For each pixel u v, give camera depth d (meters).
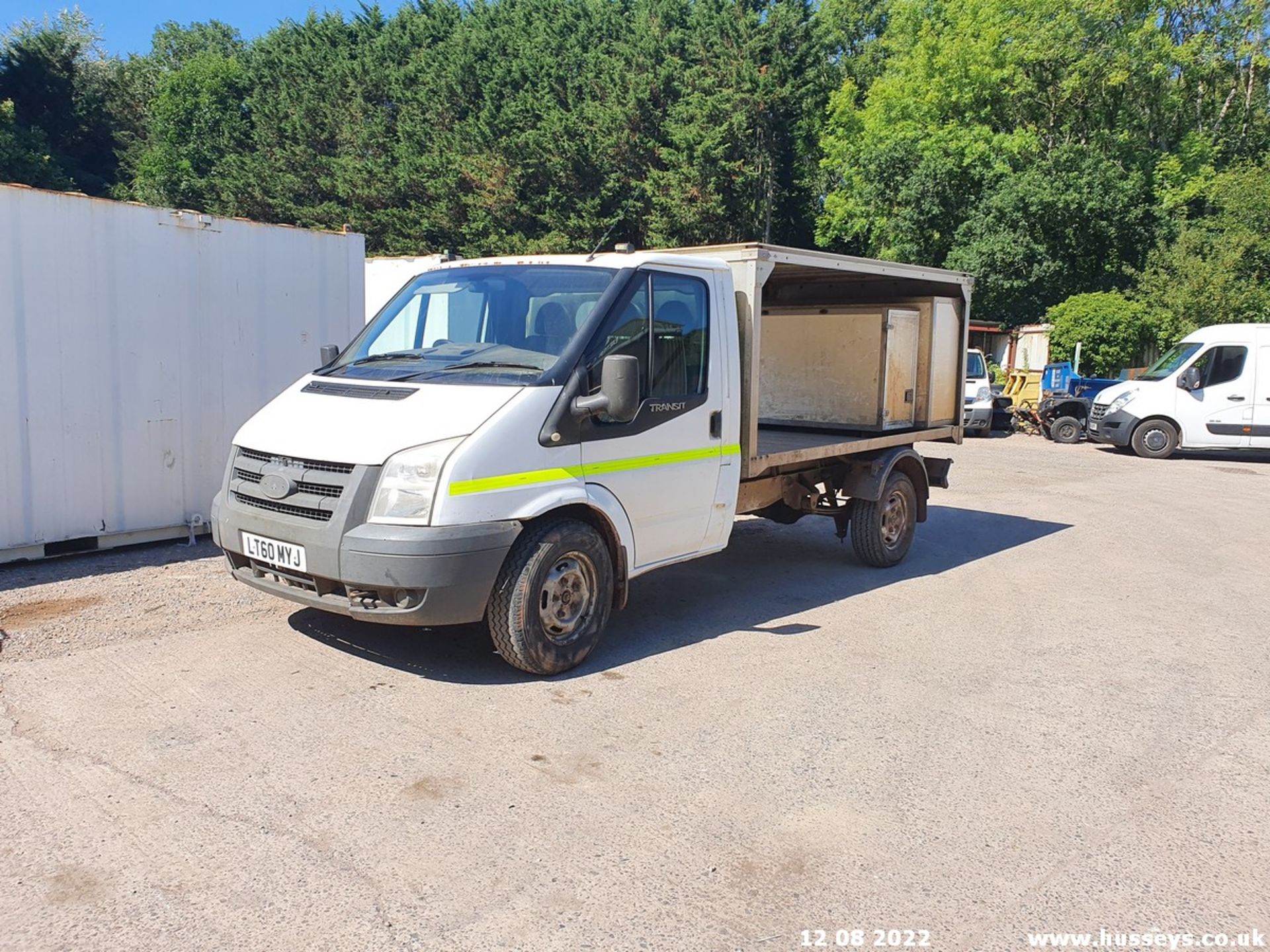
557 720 4.70
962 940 3.08
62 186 45.19
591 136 36.28
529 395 5.00
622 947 2.99
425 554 4.60
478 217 37.09
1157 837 3.77
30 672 5.13
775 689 5.24
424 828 3.66
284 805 3.80
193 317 8.07
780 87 35.81
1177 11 33.91
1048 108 33.38
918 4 35.28
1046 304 29.52
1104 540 9.67
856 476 7.82
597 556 5.35
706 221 34.75
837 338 8.12
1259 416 16.45
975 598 7.31
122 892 3.21
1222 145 33.25
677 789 4.05
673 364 5.77
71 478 7.38
